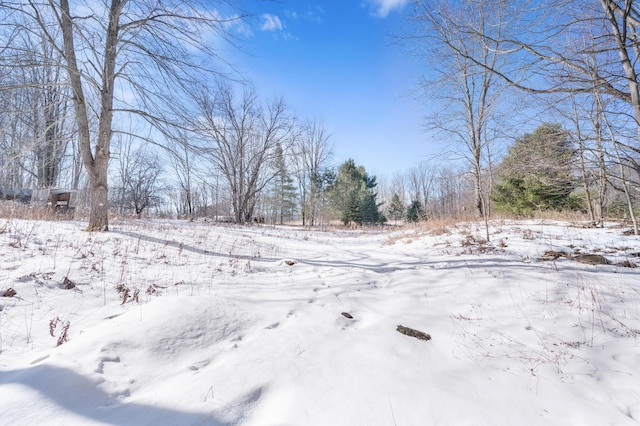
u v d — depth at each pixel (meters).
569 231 7.94
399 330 3.46
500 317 3.73
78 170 18.08
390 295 4.77
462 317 3.82
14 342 2.80
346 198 38.56
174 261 6.30
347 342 3.12
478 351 3.02
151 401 2.00
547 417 2.10
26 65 5.71
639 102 3.97
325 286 5.28
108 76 7.51
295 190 41.69
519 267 5.39
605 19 4.39
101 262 5.25
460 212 15.51
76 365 2.25
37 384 2.03
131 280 4.77
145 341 2.68
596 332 3.20
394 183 73.00
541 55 4.23
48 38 6.34
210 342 2.88
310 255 8.99
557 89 4.21
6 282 3.84
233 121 22.58
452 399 2.24
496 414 2.10
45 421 1.76
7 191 11.60
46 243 5.69
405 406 2.15
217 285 5.12
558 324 3.42
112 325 2.94
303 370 2.54
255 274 6.19
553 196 13.79
